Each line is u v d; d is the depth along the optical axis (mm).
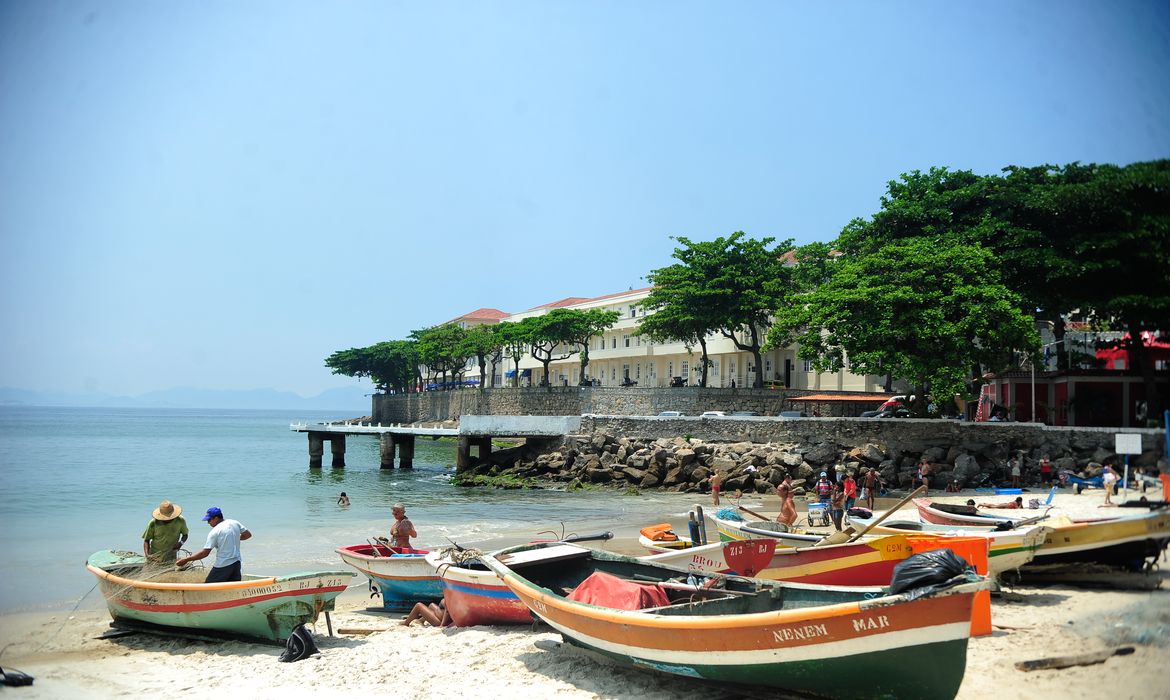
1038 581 13250
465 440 51531
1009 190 37531
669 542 17156
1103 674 8234
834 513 22656
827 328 38219
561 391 65375
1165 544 11867
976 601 10141
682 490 40562
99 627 13344
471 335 87625
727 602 9211
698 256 54594
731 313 52531
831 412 49188
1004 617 11062
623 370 79312
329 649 11539
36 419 185375
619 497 38969
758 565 11641
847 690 7758
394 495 40125
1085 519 13055
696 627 8258
